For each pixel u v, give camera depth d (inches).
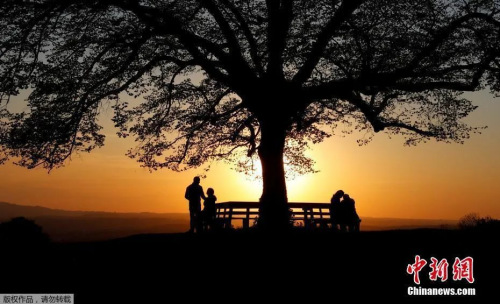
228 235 819.4
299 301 568.4
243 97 872.9
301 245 731.4
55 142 872.3
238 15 852.0
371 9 829.2
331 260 671.1
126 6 786.2
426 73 831.7
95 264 665.6
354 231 863.1
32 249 668.7
